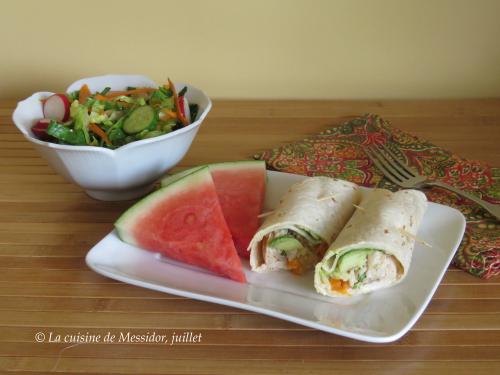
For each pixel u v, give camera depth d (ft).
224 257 1.61
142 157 1.78
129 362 1.41
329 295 1.56
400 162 2.09
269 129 2.42
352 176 2.05
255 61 2.66
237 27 2.59
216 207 1.72
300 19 2.55
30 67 2.77
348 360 1.41
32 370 1.40
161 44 2.66
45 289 1.63
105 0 2.58
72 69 2.76
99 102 1.96
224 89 2.74
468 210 1.86
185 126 1.91
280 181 1.98
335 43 2.60
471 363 1.40
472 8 2.49
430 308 1.55
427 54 2.61
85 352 1.44
